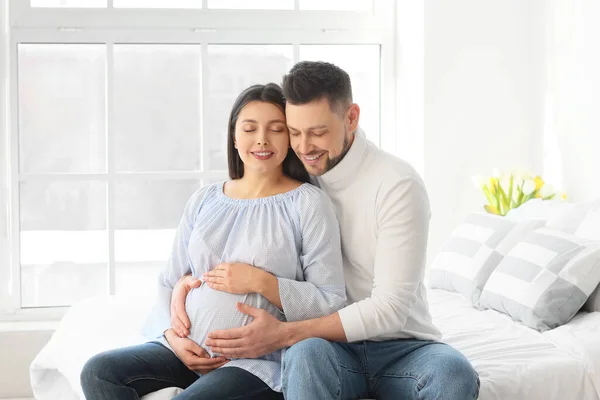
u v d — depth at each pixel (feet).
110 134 12.05
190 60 12.23
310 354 6.11
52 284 12.14
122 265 12.23
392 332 6.85
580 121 10.98
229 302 6.69
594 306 8.66
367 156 7.07
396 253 6.79
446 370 6.28
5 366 11.40
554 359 7.39
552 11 11.66
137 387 6.53
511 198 11.41
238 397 6.30
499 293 9.18
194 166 12.32
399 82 12.64
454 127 11.95
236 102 7.20
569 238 8.98
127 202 12.17
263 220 6.92
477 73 11.97
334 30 12.48
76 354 8.07
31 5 11.85
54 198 12.05
